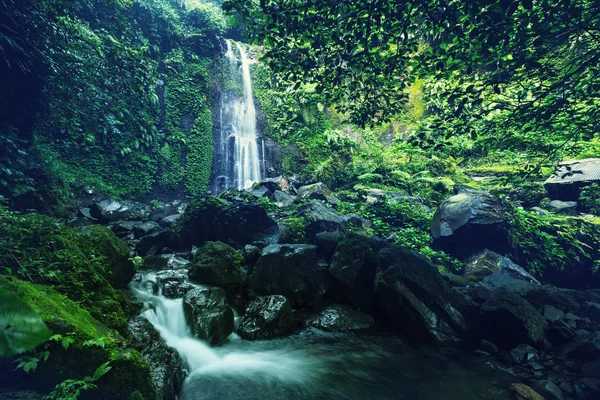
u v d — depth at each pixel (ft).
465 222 27.25
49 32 25.38
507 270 24.48
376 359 15.66
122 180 42.63
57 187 32.22
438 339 17.08
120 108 39.86
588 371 14.12
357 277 20.94
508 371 14.78
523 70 13.78
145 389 8.81
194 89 54.75
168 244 28.43
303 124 58.29
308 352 16.06
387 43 15.71
